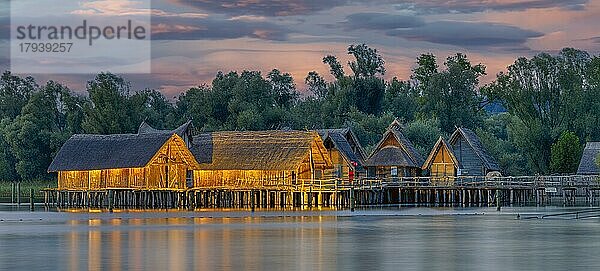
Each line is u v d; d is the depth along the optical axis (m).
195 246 54.44
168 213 93.50
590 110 140.50
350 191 97.31
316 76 178.12
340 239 59.03
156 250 52.16
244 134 108.19
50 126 156.12
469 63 176.62
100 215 90.06
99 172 107.75
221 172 106.25
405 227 69.94
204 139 109.50
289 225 72.75
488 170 112.62
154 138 106.50
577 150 127.50
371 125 144.62
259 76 159.50
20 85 183.62
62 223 77.31
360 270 43.34
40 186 138.75
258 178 105.06
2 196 138.50
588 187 101.00
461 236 61.03
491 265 45.12
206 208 106.00
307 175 105.88
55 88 165.75
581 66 146.50
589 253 50.16
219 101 158.88
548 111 141.38
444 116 157.50
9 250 52.44
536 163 137.12
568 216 84.00
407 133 137.00
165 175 106.12
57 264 45.66
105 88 150.75
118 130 148.75
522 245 54.72
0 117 175.38
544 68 141.00
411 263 45.97
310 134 105.00
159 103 173.75
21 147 147.75
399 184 104.00
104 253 50.62
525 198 116.25
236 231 66.25
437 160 112.44
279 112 155.25
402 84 171.38
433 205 108.69
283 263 45.91
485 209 98.56
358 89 160.50
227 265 45.19
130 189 106.06
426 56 180.12
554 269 43.59
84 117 155.88
